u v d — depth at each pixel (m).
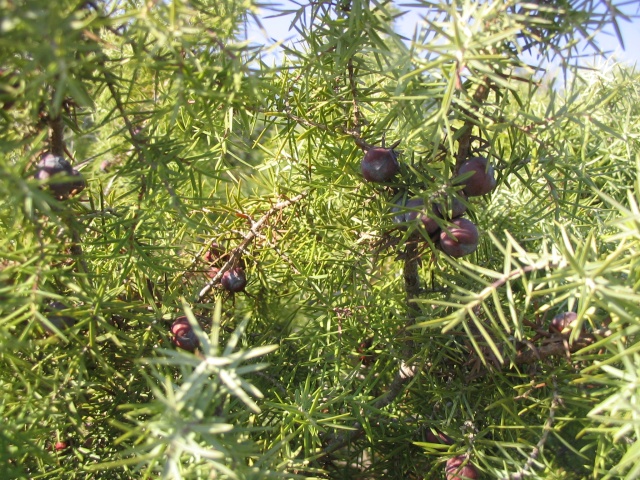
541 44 0.17
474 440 0.19
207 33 0.15
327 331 0.24
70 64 0.11
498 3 0.15
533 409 0.21
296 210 0.25
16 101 0.13
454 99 0.16
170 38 0.13
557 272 0.14
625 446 0.17
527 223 0.24
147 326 0.20
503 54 0.15
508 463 0.21
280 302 0.26
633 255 0.13
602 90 0.25
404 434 0.23
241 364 0.23
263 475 0.14
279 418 0.21
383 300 0.25
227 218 0.24
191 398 0.12
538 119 0.17
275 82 0.22
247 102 0.19
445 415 0.22
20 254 0.15
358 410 0.21
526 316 0.22
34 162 0.15
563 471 0.25
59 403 0.17
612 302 0.13
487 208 0.25
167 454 0.12
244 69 0.15
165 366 0.19
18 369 0.17
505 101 0.17
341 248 0.25
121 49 0.16
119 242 0.18
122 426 0.12
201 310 0.22
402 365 0.24
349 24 0.18
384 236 0.22
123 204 0.20
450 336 0.21
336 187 0.24
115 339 0.17
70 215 0.16
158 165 0.17
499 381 0.22
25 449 0.15
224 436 0.14
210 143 0.24
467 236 0.18
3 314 0.16
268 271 0.26
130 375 0.20
